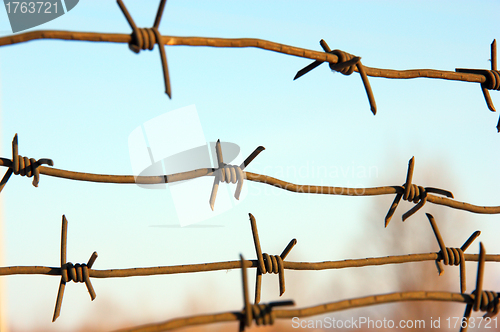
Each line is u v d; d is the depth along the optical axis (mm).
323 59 458
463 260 470
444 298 429
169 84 425
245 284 413
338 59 460
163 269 467
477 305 430
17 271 460
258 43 447
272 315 414
